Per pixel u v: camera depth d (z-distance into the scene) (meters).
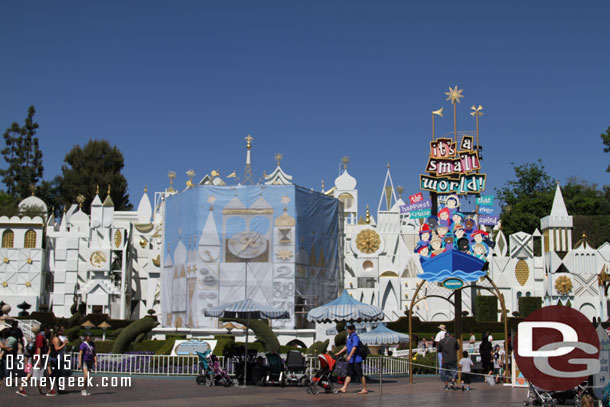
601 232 114.69
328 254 64.62
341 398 26.70
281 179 103.06
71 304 83.00
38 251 83.31
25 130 135.62
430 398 26.92
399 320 74.25
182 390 29.88
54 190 142.88
